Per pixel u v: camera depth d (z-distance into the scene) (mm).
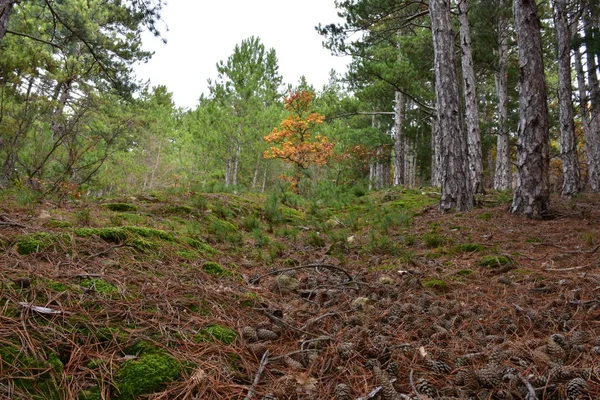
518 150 7297
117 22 15125
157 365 2059
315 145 18656
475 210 8188
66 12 12945
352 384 2111
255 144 24656
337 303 3539
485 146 20828
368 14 13969
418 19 18844
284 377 2150
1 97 7914
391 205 10766
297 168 19188
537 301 3412
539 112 7035
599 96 13703
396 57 19125
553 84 26016
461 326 2924
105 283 2768
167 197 7500
